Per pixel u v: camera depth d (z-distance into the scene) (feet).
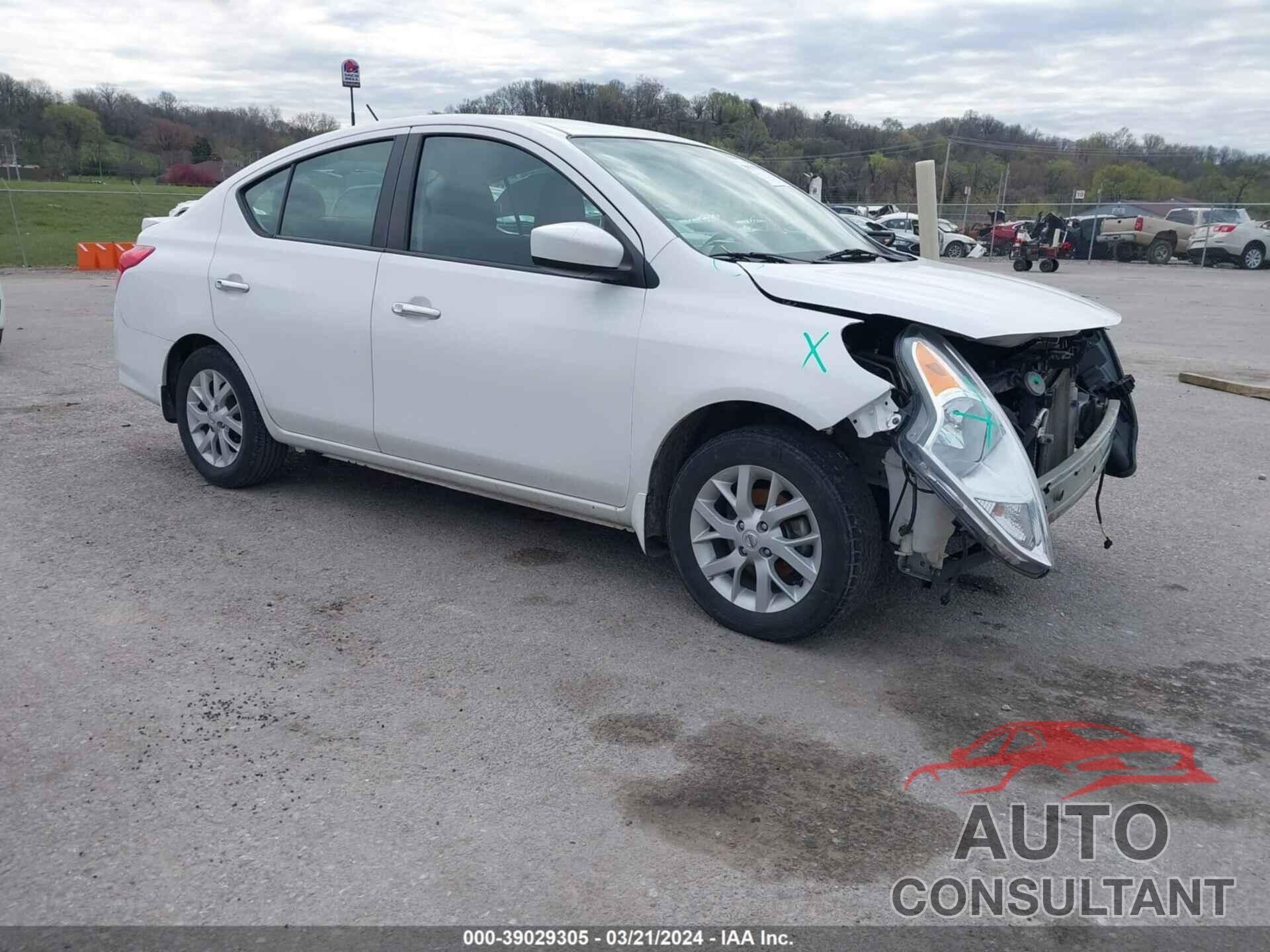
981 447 10.50
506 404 13.25
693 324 11.69
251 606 12.76
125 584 13.33
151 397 17.80
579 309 12.53
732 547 12.26
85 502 16.63
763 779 9.23
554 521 16.22
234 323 16.06
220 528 15.57
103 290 54.24
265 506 16.60
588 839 8.31
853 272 12.05
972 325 10.52
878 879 7.93
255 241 16.01
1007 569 14.74
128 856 7.98
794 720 10.29
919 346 10.70
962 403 10.53
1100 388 13.93
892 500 11.11
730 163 15.31
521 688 10.84
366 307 14.44
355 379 14.78
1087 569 14.85
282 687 10.73
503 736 9.86
